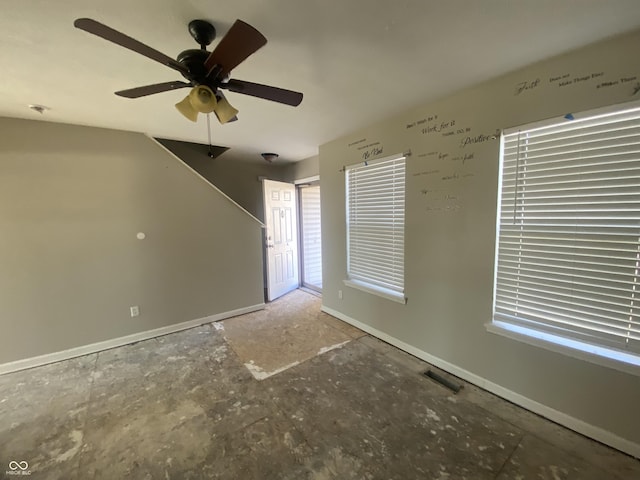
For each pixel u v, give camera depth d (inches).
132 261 124.6
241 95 86.2
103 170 116.8
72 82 76.4
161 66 68.9
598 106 63.6
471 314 90.8
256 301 164.2
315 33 57.4
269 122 113.0
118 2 47.4
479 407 81.6
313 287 207.9
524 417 77.2
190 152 174.1
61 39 57.7
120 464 64.7
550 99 70.1
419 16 52.5
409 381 94.8
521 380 80.7
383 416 78.7
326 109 100.0
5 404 85.7
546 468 62.1
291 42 60.5
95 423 77.5
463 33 58.3
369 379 96.1
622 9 51.0
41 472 62.9
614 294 66.0
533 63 71.1
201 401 86.1
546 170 73.2
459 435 71.6
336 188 141.5
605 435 67.4
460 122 88.2
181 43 60.6
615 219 64.4
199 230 141.5
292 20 53.2
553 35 59.4
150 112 99.2
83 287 115.0
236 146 153.6
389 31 57.2
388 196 116.5
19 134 102.1
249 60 67.6
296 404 84.1
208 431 74.1
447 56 67.2
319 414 79.8
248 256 159.3
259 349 118.4
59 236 109.9
